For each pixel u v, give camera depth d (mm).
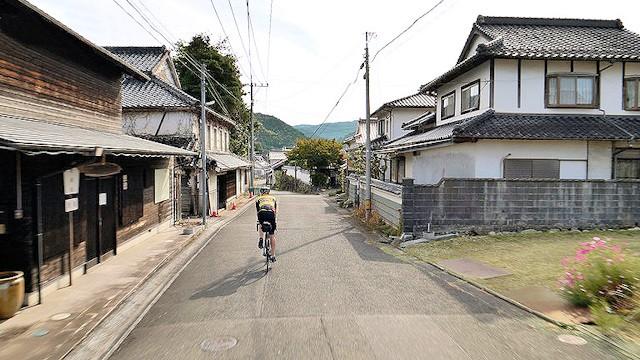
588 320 5258
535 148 12836
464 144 13484
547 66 13547
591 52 13102
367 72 17000
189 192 19047
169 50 22062
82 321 5570
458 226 11062
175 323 5512
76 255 7887
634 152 13031
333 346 4652
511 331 5023
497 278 7359
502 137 11930
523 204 11023
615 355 4297
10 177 6012
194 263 9367
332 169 45781
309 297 6551
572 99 13617
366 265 8828
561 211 11062
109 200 9609
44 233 6637
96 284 7426
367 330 5117
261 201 9117
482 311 5789
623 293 5340
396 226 12664
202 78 15617
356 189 22062
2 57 7020
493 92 13469
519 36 15195
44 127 7117
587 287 5629
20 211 6066
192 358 4426
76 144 6023
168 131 18422
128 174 10852
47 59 8367
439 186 11023
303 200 29172
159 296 6832
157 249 10664
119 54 21547
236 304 6250
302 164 46750
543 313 5559
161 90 19219
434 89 18625
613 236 10273
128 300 6625
